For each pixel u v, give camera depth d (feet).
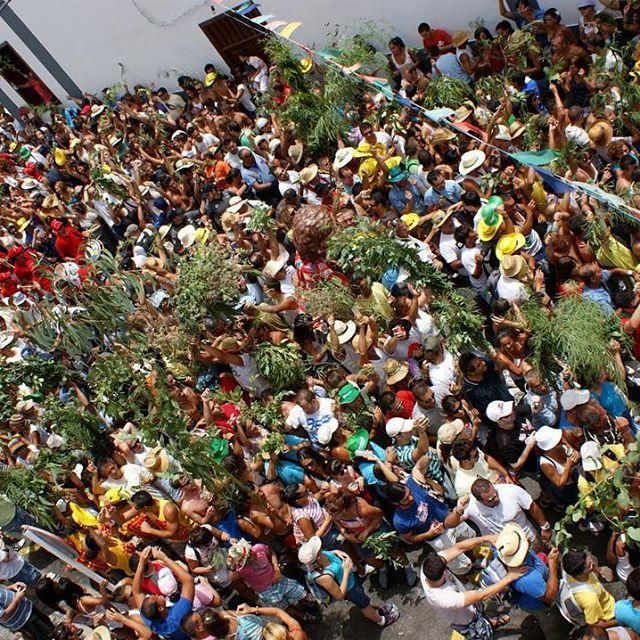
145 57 59.41
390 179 34.63
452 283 28.81
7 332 41.91
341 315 29.07
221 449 25.89
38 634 27.68
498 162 33.01
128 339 36.47
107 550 26.48
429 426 25.36
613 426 22.43
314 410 25.89
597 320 23.63
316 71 44.52
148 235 42.29
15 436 33.68
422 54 43.19
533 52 38.22
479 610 21.56
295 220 24.36
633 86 32.40
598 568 22.25
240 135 45.27
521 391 25.91
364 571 25.39
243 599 26.45
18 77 67.21
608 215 27.55
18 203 55.26
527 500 21.02
